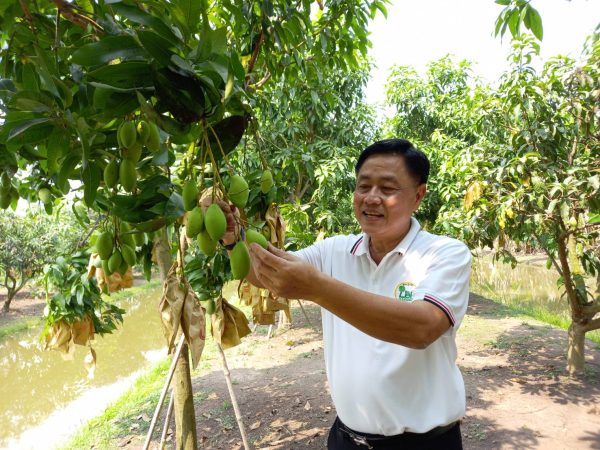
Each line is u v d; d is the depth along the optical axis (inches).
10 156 59.5
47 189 77.6
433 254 62.4
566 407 179.6
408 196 64.1
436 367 64.7
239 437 174.2
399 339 45.5
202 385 226.7
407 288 64.9
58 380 325.4
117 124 49.6
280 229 99.9
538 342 264.2
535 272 606.2
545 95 185.5
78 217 76.3
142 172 59.8
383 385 64.9
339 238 80.0
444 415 64.6
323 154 327.3
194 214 47.3
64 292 126.8
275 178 104.3
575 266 219.1
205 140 46.4
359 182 66.5
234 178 52.6
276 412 192.4
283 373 238.2
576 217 185.5
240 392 215.3
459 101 351.6
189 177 49.8
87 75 39.8
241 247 49.6
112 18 48.8
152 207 50.9
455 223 244.4
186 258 107.7
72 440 184.5
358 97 361.7
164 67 40.6
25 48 56.5
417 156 63.5
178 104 41.6
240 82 49.6
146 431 185.0
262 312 108.2
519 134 190.5
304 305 406.9
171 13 43.1
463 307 54.9
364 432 69.4
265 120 275.1
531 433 160.7
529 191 175.0
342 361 70.8
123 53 40.0
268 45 99.7
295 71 130.4
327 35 127.6
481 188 192.2
